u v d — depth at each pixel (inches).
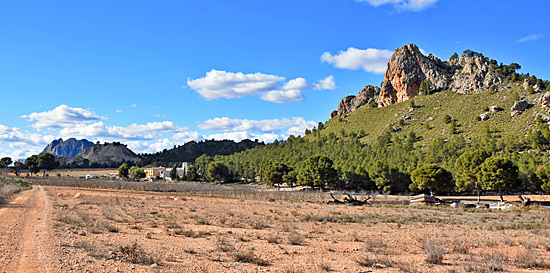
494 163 2573.8
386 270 459.8
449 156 4301.2
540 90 6299.2
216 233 787.4
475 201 2714.1
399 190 3641.7
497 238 745.0
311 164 3841.0
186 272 410.3
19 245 521.3
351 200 2118.6
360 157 5147.6
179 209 1407.5
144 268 417.4
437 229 960.9
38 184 3366.1
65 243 549.6
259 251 577.6
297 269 447.5
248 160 6939.0
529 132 4643.2
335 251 603.5
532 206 1939.0
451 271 440.5
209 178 5816.9
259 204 1849.2
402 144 5767.7
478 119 6136.8
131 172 7687.0
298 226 973.2
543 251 604.7
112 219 973.8
